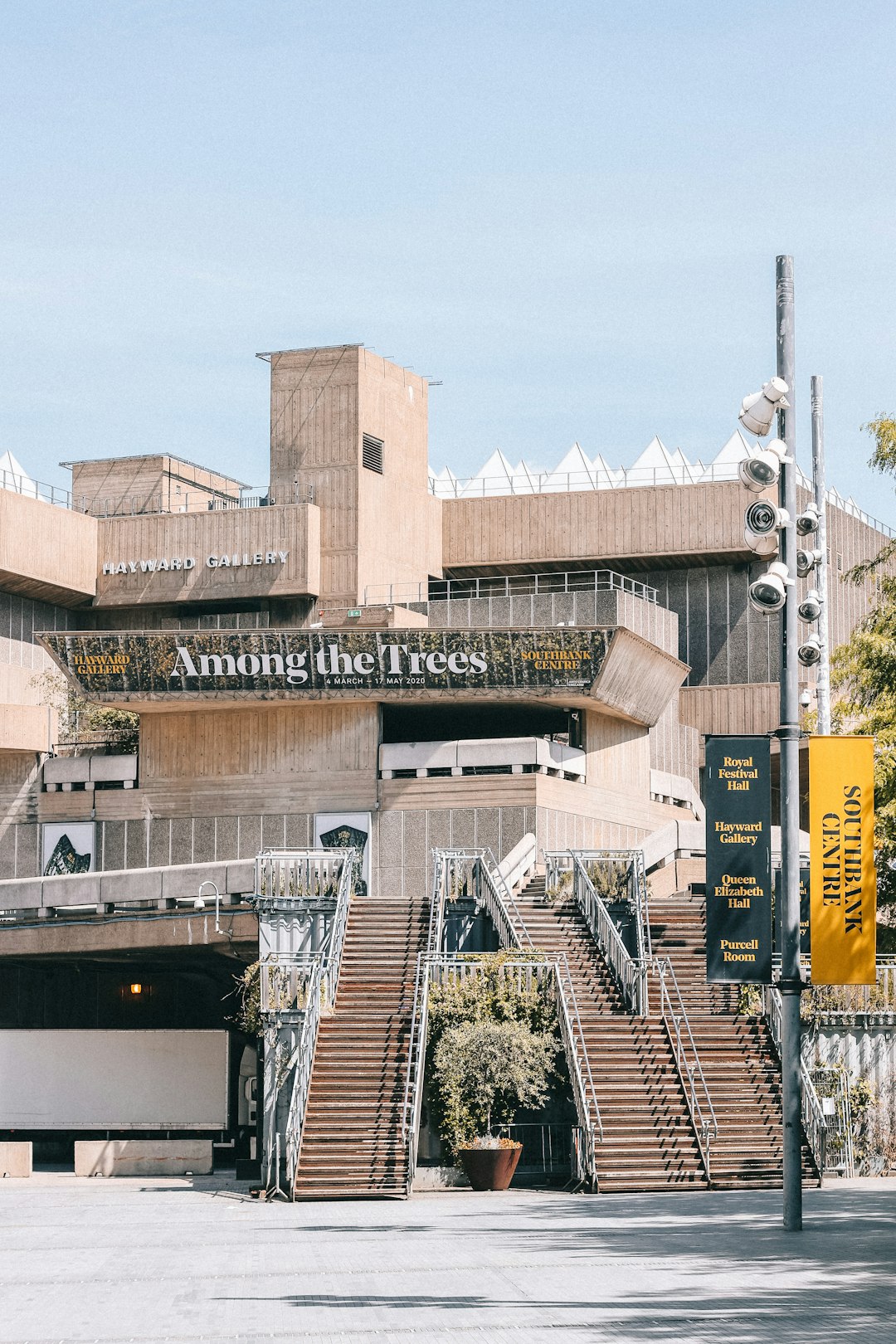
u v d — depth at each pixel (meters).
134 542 63.22
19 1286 16.19
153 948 40.53
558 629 48.84
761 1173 26.61
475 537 66.62
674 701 60.19
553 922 35.09
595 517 65.12
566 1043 29.12
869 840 21.27
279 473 62.44
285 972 30.53
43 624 64.06
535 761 49.00
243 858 52.16
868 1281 15.34
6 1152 35.78
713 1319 13.27
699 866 45.69
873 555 72.75
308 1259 17.89
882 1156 29.25
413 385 65.50
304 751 51.91
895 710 33.06
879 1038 30.27
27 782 55.56
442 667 49.75
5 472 65.56
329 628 50.12
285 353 62.81
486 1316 13.62
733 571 64.50
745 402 20.95
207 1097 39.50
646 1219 21.61
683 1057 28.94
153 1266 17.61
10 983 47.22
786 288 21.09
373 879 50.44
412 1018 29.53
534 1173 28.84
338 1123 27.95
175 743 53.75
